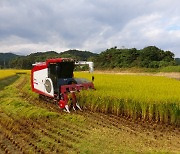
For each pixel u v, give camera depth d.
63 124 11.70
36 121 12.24
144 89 16.53
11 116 13.29
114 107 13.72
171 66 62.03
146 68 68.44
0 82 32.78
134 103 12.93
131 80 24.95
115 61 81.38
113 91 15.22
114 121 12.38
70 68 16.47
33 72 18.77
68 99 14.88
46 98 18.11
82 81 16.30
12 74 47.00
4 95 20.66
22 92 22.64
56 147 8.62
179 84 20.77
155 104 12.52
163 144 9.19
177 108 11.95
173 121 12.00
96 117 13.11
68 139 9.50
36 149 8.55
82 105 14.95
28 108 14.53
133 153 7.96
